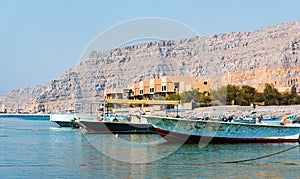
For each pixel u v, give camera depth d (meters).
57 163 27.41
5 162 28.20
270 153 32.09
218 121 34.12
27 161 28.50
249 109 90.25
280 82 189.88
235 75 192.62
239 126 35.59
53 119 64.44
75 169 25.30
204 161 27.75
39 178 23.20
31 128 68.25
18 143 40.53
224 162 27.69
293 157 30.53
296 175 24.33
